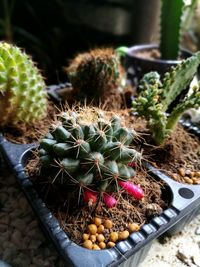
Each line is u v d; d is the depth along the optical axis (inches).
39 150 4.7
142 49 9.0
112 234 4.3
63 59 13.4
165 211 4.5
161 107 5.3
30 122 6.3
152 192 4.9
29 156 5.5
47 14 14.1
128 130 4.4
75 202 4.6
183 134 6.3
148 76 6.4
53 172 4.4
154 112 5.2
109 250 3.9
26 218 5.6
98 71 6.6
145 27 11.1
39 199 4.5
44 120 6.6
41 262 4.9
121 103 7.2
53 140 4.4
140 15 11.0
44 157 4.4
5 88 5.5
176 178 5.3
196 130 6.4
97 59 6.6
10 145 5.6
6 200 6.1
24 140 6.0
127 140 4.3
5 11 12.7
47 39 13.9
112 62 6.7
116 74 6.8
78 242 4.2
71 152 4.1
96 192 4.3
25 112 6.0
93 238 4.2
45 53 13.3
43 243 5.2
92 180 4.1
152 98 5.2
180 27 7.7
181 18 7.6
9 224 5.6
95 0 13.2
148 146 5.8
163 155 5.7
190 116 7.2
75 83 7.0
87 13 13.6
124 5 12.4
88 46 13.6
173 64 7.6
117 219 4.5
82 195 4.4
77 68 7.0
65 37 13.8
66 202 4.6
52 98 7.5
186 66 5.3
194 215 5.5
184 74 5.5
